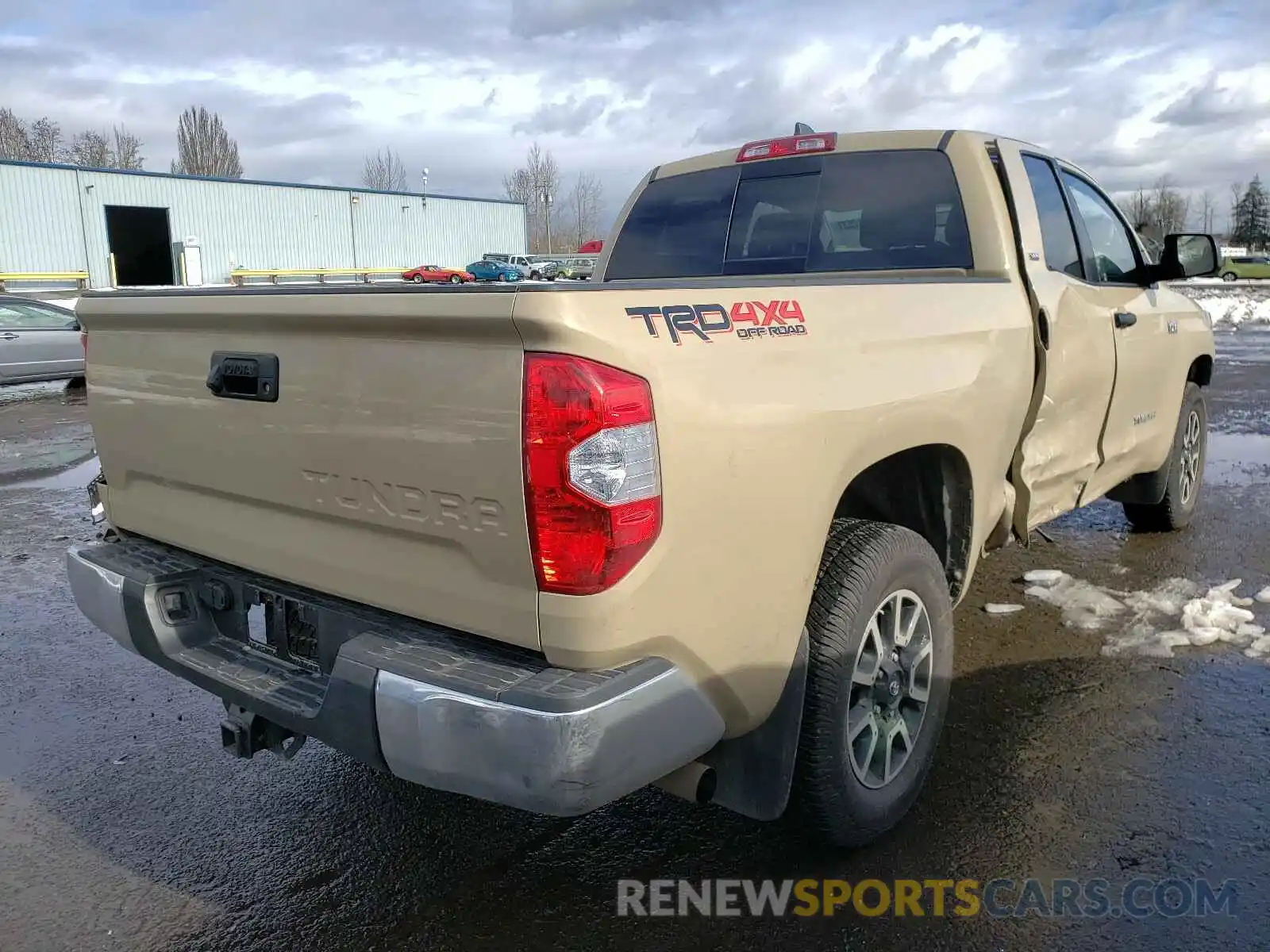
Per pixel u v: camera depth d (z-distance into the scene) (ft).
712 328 7.47
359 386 7.58
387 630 7.78
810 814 9.16
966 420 10.34
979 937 8.66
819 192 13.74
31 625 16.85
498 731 6.59
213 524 9.37
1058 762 11.44
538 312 6.45
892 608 9.68
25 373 46.37
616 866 9.85
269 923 9.08
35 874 9.82
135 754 12.33
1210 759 11.42
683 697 7.25
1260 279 152.05
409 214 177.68
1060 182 14.30
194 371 9.01
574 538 6.62
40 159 285.84
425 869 9.88
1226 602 16.12
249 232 156.04
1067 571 18.08
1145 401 16.35
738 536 7.53
